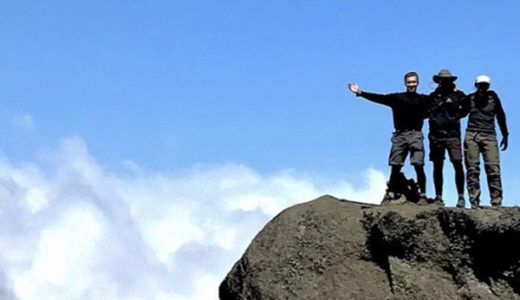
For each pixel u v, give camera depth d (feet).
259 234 57.93
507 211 50.65
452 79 56.08
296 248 55.77
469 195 55.67
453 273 51.90
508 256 50.80
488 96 55.88
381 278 53.78
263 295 55.42
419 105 56.59
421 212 52.90
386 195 57.62
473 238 51.06
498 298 50.78
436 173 56.49
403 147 56.80
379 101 57.06
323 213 56.54
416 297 52.08
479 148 55.88
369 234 54.70
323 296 54.13
